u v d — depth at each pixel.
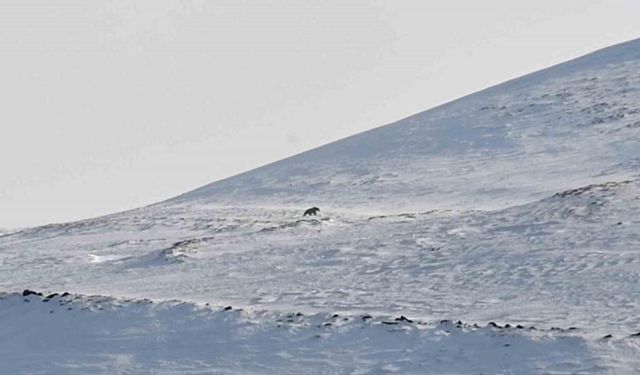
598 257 69.81
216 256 96.31
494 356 42.44
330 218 130.25
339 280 71.12
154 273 87.31
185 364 46.75
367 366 43.31
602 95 199.00
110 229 149.25
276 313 54.81
